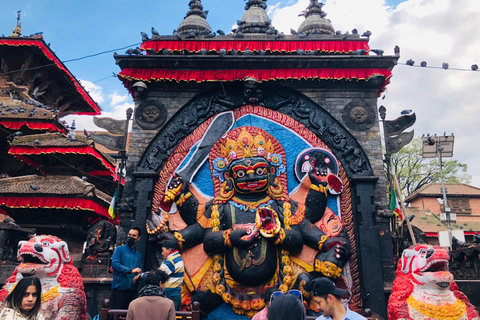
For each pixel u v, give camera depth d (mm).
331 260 9211
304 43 11234
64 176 16734
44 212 15383
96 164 17375
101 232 10938
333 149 10648
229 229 9477
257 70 10891
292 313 3279
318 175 10172
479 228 31781
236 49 11203
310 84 11188
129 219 10188
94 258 10648
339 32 11641
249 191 9797
